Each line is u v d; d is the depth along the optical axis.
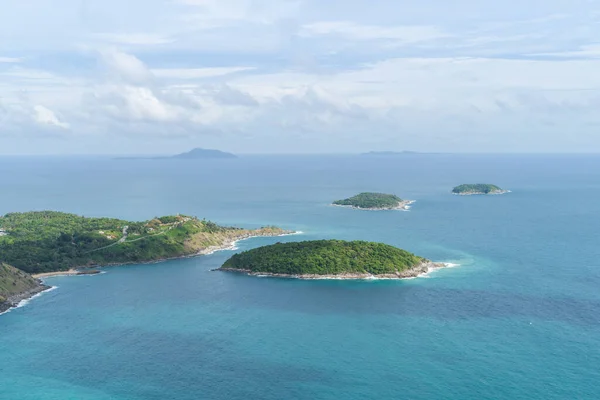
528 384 142.62
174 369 155.38
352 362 157.75
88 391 144.12
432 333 178.25
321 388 143.12
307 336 177.62
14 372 155.00
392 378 147.50
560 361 155.88
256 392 141.62
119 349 169.75
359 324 187.50
